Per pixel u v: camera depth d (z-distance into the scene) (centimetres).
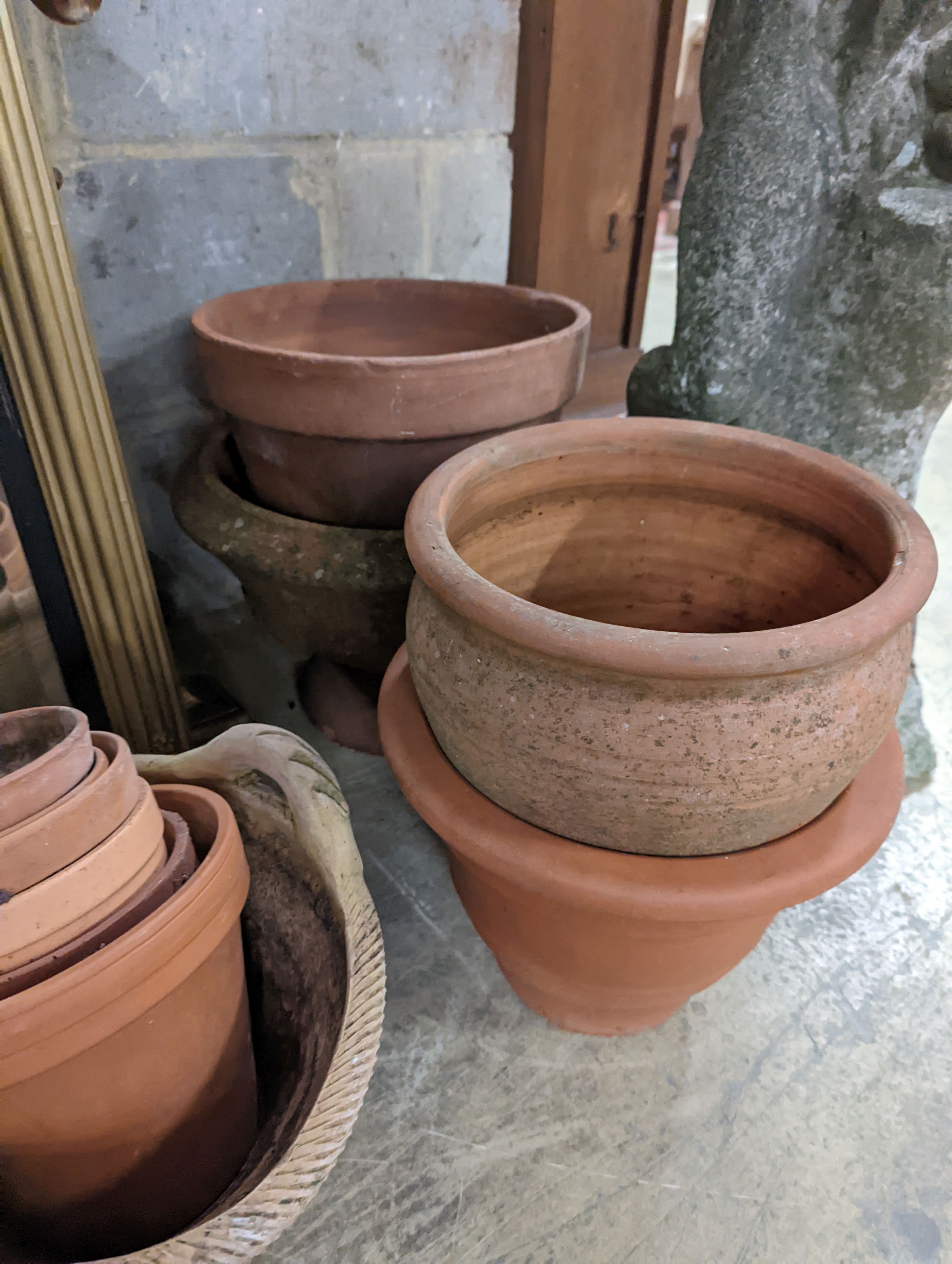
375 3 132
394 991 99
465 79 154
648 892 65
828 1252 78
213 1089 70
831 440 117
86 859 58
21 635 106
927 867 118
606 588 107
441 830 73
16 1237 69
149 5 109
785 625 97
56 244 85
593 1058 93
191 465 127
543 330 125
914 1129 88
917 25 94
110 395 129
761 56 99
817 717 62
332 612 113
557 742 63
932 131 98
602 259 203
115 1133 63
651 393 122
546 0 154
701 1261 77
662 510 99
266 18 121
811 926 109
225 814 73
